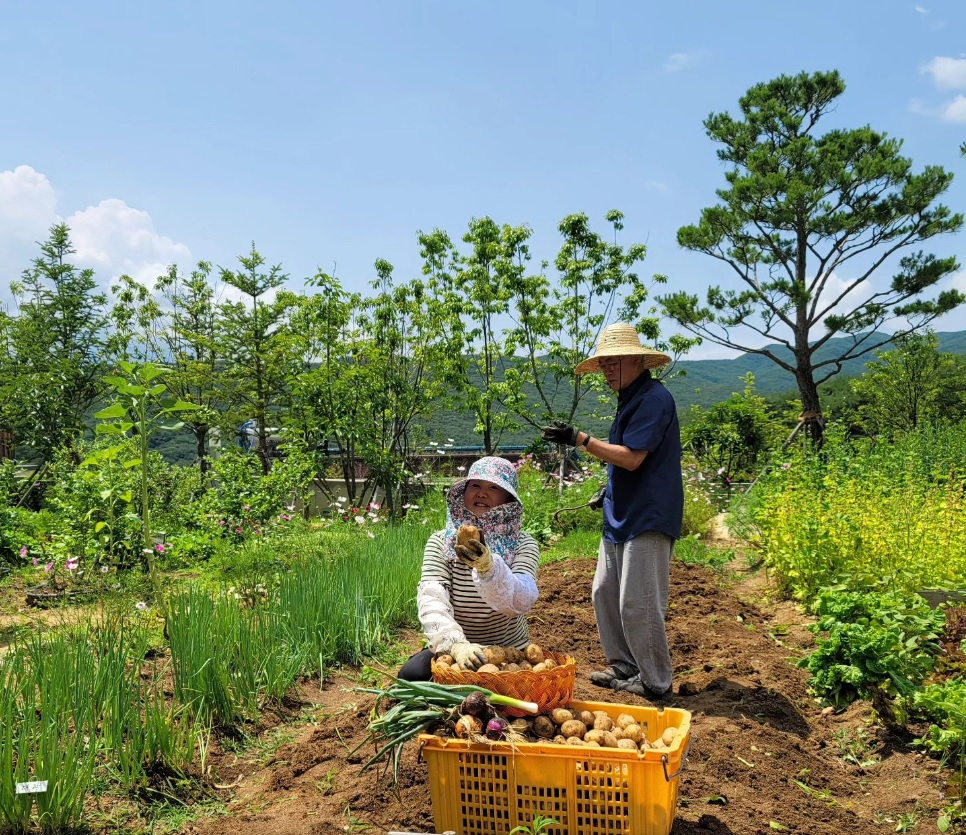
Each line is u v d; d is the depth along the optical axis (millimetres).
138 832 3520
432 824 3531
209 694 4559
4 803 3273
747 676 5531
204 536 9773
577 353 17672
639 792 3035
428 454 16344
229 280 16828
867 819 3879
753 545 10305
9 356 19875
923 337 29406
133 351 20938
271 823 3596
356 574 6941
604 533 5328
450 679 3412
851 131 16062
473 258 17625
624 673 5340
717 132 17344
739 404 17047
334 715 4980
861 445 12578
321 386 14102
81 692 3930
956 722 4117
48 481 12086
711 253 16781
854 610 5516
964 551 7441
